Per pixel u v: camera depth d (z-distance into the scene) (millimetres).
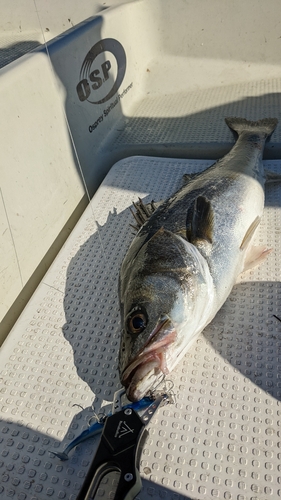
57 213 649
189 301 413
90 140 769
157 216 513
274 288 494
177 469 352
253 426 374
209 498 333
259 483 338
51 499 343
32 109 583
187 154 800
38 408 408
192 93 985
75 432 386
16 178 546
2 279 515
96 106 791
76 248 589
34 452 375
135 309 400
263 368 417
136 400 356
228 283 469
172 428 379
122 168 744
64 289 530
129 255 474
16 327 491
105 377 427
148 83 1016
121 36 879
